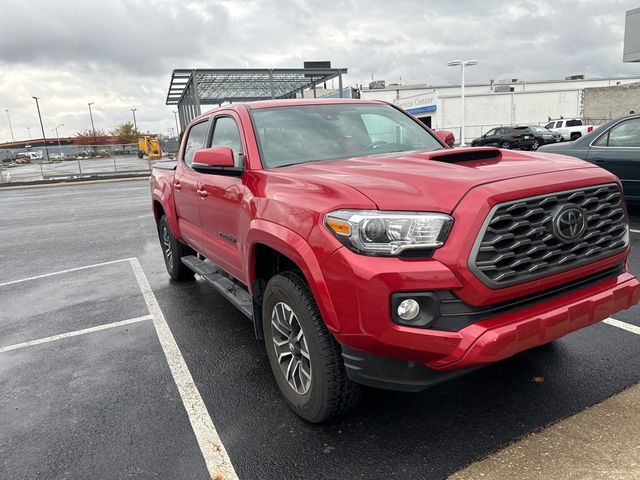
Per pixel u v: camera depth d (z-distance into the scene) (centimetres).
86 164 3909
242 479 246
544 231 234
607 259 261
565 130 3031
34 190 2288
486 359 212
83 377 369
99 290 593
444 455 251
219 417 302
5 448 285
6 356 417
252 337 424
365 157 325
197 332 441
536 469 236
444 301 217
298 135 361
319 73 3083
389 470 243
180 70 2831
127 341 431
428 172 251
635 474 227
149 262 721
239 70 2925
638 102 4247
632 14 1931
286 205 267
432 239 215
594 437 255
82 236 980
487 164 270
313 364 263
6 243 959
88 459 270
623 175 695
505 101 4384
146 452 273
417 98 4622
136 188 2080
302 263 247
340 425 283
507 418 278
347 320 229
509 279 222
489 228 217
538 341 228
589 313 244
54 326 482
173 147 4494
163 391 340
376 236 219
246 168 336
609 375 313
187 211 480
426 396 306
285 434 279
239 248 346
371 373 235
